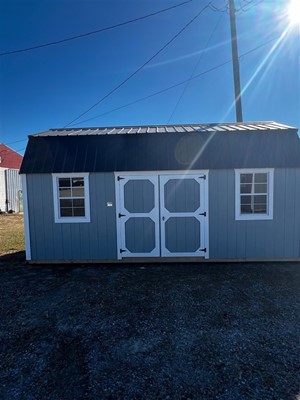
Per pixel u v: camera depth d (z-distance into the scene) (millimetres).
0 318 4121
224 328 3746
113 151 7027
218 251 6945
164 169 6766
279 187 6801
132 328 3779
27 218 7066
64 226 7051
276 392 2582
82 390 2637
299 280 5602
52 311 4328
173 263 6941
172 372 2879
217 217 6891
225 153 6844
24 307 4484
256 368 2924
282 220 6867
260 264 6750
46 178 6980
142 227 6996
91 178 6945
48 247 7090
